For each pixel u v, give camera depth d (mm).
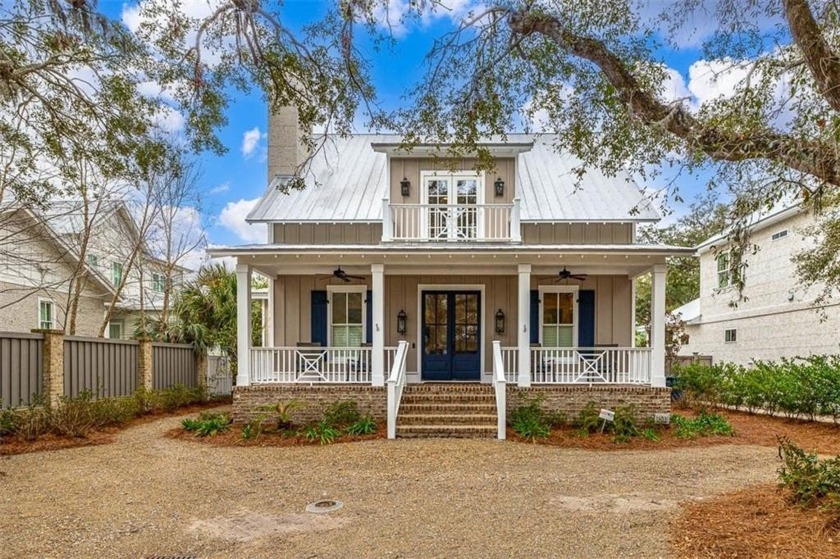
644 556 4453
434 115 8070
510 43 7359
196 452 8906
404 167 13359
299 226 13250
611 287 13453
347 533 5160
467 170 13164
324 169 15328
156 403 13461
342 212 13195
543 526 5258
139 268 18109
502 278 13469
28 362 10109
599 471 7523
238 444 9523
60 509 5906
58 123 8438
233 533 5191
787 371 12727
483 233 12711
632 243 12867
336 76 7715
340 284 13633
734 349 19109
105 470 7664
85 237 14711
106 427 11141
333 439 9789
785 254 16219
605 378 11484
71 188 10797
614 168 8141
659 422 10812
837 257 11797
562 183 14445
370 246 11188
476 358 13438
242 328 11406
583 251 10875
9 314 16250
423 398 11227
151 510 5891
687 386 14742
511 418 10758
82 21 7203
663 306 11148
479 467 7797
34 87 7926
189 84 7824
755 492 6250
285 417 10508
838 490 5191
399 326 13430
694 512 5539
